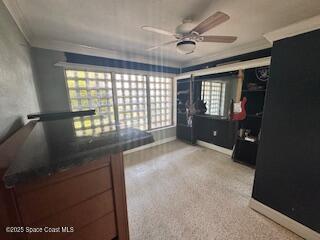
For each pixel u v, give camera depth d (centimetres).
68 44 236
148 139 82
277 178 136
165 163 270
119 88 303
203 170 242
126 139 76
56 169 49
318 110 109
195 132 362
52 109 235
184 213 156
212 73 297
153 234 133
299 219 125
